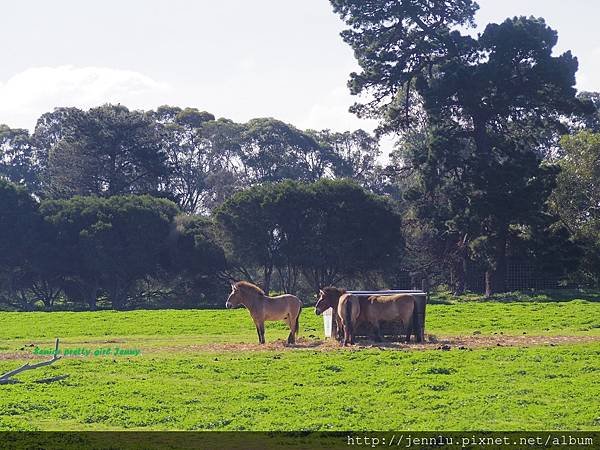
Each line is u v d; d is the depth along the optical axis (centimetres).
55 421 2252
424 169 8431
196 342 3997
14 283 9369
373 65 8738
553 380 2702
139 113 11750
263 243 8875
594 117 12394
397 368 2961
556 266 7850
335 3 8850
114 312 5878
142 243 9050
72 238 9144
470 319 4838
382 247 8762
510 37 8181
